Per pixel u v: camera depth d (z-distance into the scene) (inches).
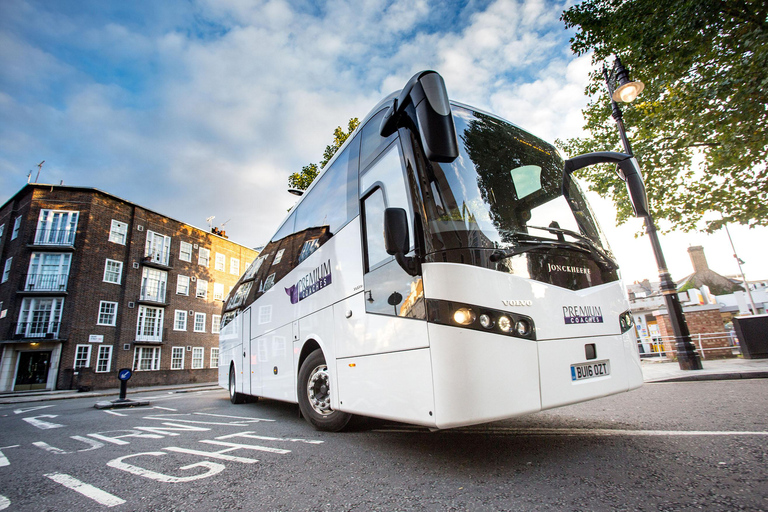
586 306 122.6
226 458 139.3
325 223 187.8
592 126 538.0
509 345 104.3
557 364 110.7
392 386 118.5
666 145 450.6
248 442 167.6
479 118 145.9
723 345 454.0
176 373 1219.2
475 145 134.9
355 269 149.7
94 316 1003.3
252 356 295.6
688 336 347.3
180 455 150.3
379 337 127.6
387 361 122.2
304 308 197.9
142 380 1108.5
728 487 82.0
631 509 75.2
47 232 981.2
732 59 366.0
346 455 133.3
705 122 389.7
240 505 93.3
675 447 114.3
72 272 978.7
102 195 1059.3
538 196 138.3
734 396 204.1
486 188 125.4
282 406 326.3
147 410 375.2
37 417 362.3
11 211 1043.3
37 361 940.6
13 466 152.4
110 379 1015.0
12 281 955.3
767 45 321.7
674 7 367.9
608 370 122.7
